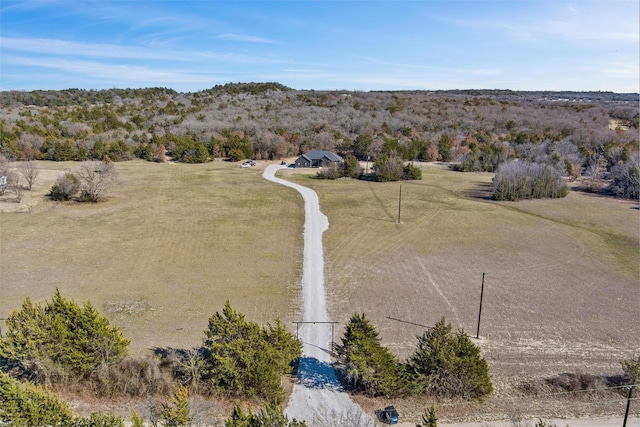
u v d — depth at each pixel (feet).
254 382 73.46
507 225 179.63
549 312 108.88
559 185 229.66
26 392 57.82
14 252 141.28
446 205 209.77
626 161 258.16
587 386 79.66
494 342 95.45
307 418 70.85
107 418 57.82
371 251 148.36
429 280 126.41
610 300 115.85
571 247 155.22
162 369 78.95
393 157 281.13
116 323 99.71
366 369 75.31
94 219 178.81
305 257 142.31
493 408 74.18
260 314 106.01
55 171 264.93
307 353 90.27
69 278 123.03
